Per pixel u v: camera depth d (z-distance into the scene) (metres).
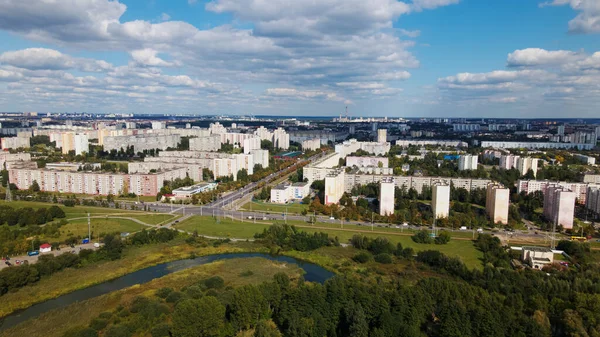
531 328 192.38
